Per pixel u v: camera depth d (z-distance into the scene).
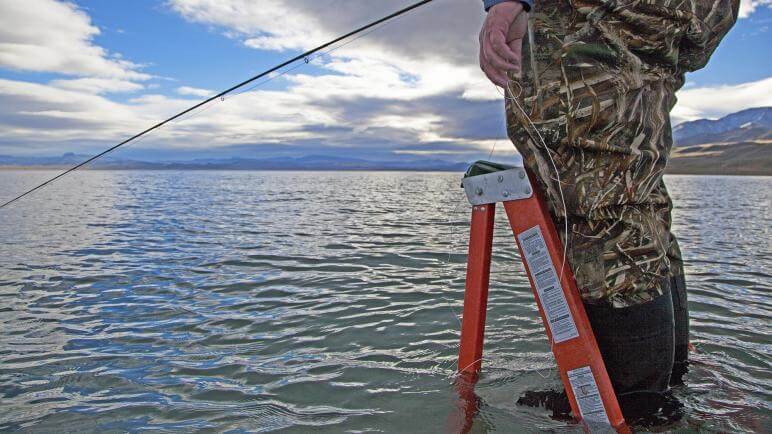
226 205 14.98
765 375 2.17
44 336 3.12
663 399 1.72
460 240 7.25
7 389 2.32
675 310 2.04
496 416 1.82
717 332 2.87
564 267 1.61
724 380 2.08
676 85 1.77
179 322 3.37
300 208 13.78
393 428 1.82
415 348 2.69
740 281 4.39
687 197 18.48
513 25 1.47
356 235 7.89
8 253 6.41
